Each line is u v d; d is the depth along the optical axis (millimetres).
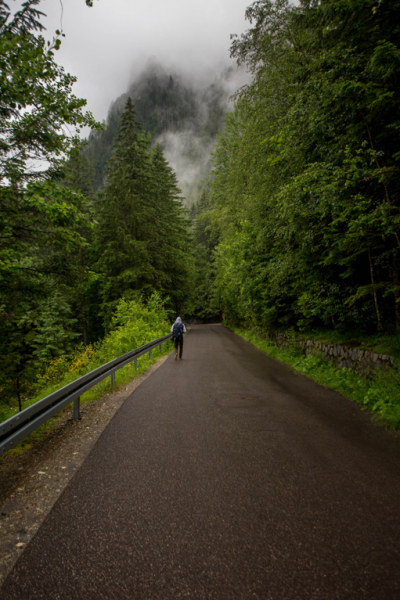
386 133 6703
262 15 12250
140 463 3992
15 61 5812
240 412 6125
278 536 2568
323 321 12211
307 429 5129
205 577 2166
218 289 44219
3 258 7141
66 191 6984
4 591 2084
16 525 2852
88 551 2445
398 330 7789
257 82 12906
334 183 6324
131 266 28031
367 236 7152
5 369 11211
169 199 40219
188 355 16109
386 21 6500
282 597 1990
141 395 7785
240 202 21031
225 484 3428
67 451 4512
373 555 2334
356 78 6387
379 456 4074
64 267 9023
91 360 16562
